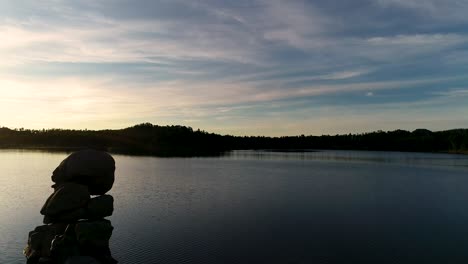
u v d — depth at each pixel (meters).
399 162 142.12
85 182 25.92
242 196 56.22
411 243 32.72
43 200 50.53
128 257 28.80
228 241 32.78
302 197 55.91
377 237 34.50
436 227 38.03
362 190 64.50
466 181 80.25
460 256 29.59
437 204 51.19
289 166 119.31
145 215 42.19
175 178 80.12
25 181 70.69
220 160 147.12
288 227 37.56
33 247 24.69
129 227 37.06
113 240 32.81
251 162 137.12
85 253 23.97
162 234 34.75
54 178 26.17
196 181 74.94
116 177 81.38
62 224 25.20
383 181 79.31
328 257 29.23
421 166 122.19
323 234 35.28
